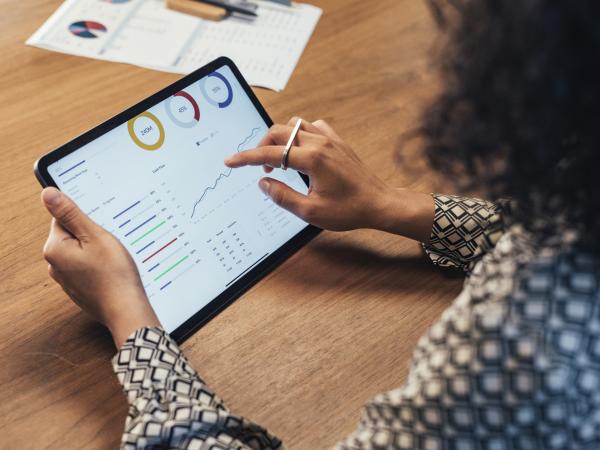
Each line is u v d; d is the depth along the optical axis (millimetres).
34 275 813
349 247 880
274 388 723
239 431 618
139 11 1219
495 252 564
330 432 690
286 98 1089
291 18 1259
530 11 396
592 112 413
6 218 873
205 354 749
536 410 457
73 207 686
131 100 1052
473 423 482
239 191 850
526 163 445
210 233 813
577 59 398
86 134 762
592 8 383
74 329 763
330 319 795
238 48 1170
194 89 855
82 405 696
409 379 549
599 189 433
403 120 1065
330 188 817
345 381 733
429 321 800
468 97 460
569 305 455
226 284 802
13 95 1047
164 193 798
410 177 963
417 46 1151
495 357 466
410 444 518
